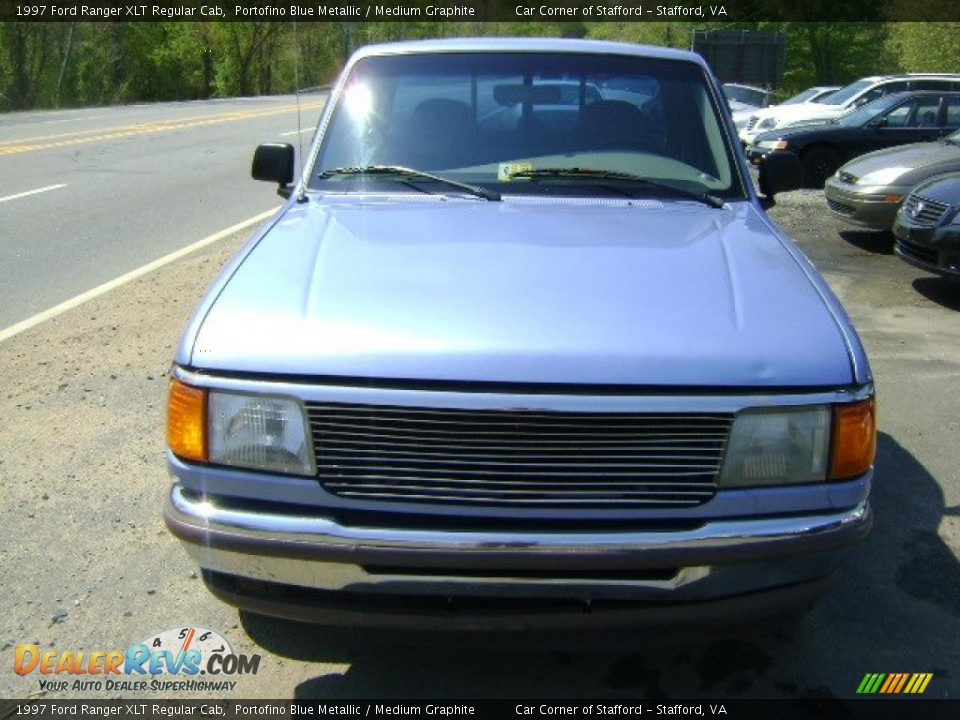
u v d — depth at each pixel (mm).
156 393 5090
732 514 2350
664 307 2510
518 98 3766
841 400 2350
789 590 2438
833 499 2383
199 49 45656
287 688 2818
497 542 2291
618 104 3785
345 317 2451
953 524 3801
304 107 31344
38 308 6746
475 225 3102
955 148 9180
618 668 2918
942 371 5617
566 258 2805
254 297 2574
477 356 2295
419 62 3869
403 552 2295
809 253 9133
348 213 3256
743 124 19594
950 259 6887
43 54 41000
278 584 2461
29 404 4914
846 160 13297
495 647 2588
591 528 2330
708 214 3355
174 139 19312
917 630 3104
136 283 7480
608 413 2262
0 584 3293
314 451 2336
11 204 11047
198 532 2396
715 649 3002
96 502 3883
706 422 2295
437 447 2297
